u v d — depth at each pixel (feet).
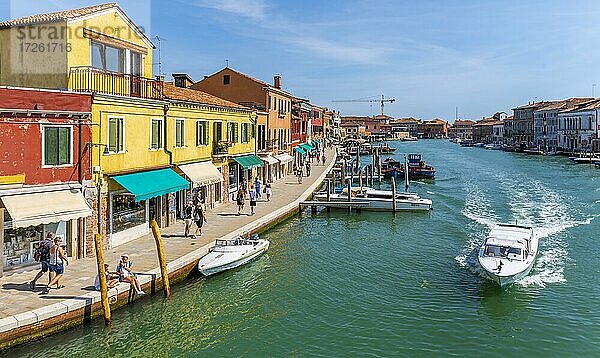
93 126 64.64
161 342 51.44
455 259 80.18
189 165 90.12
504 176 204.85
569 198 141.59
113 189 69.87
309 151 221.46
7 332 45.21
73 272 58.70
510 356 50.01
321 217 114.62
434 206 129.70
